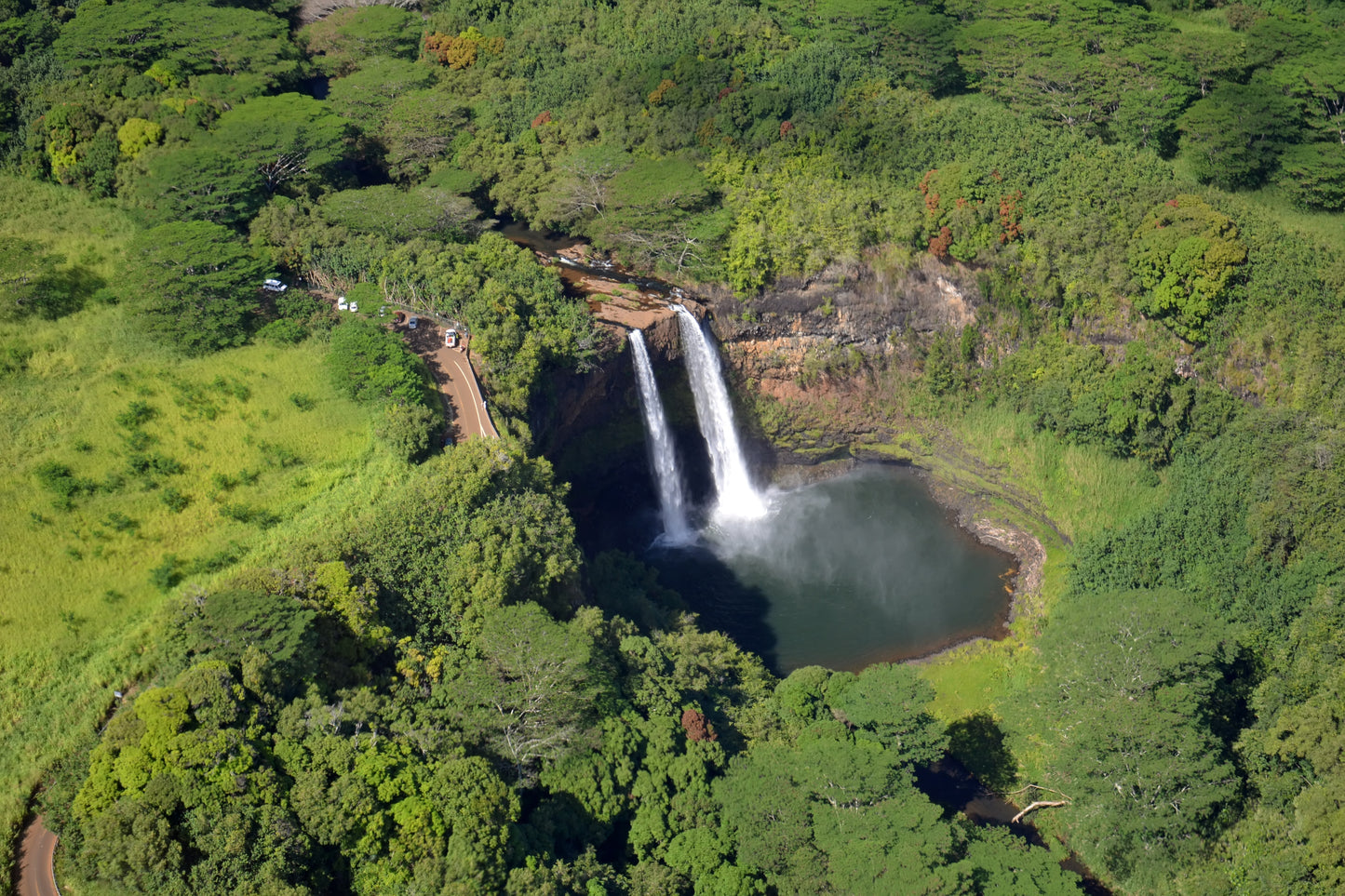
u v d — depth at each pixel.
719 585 155.75
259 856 86.69
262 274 149.00
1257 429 146.62
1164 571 140.12
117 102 166.12
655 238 169.88
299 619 102.12
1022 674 140.00
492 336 139.25
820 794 105.06
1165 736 113.44
